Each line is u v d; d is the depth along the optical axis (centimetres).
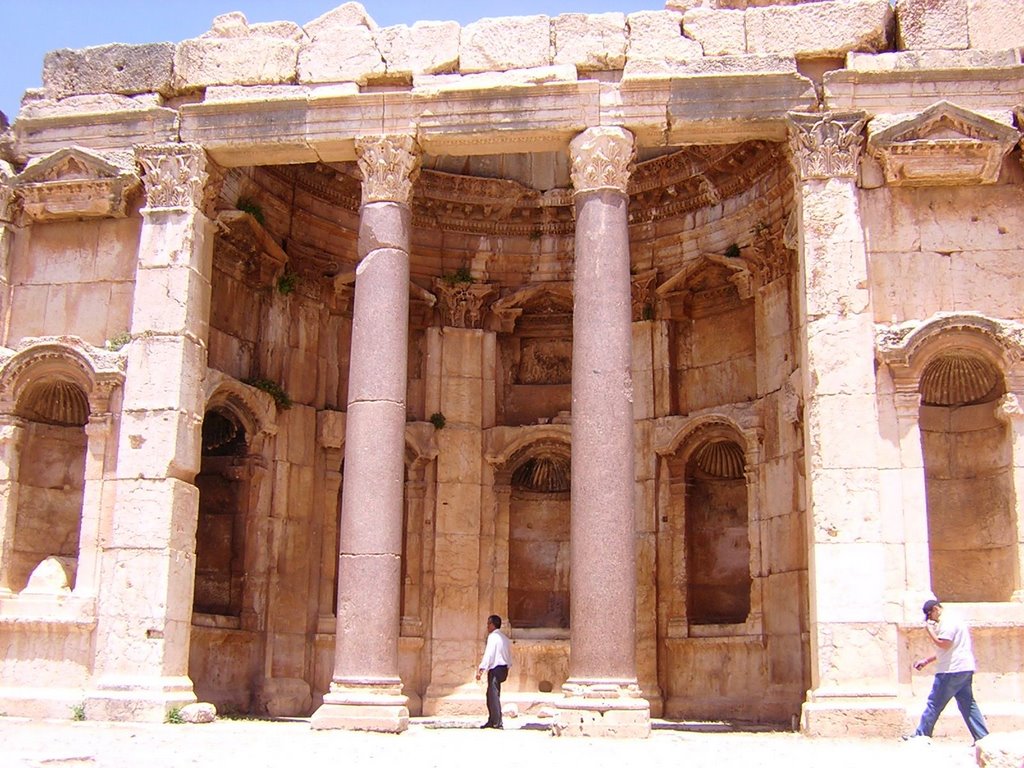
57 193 2258
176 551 2094
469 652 2684
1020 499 1934
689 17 2173
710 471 2709
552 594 2831
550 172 2900
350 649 1970
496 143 2188
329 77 2228
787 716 2322
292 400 2647
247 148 2231
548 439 2805
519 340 2944
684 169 2680
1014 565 1942
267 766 1348
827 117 2075
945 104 2034
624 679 1900
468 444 2803
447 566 2722
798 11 2155
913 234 2059
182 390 2141
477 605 2720
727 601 2622
